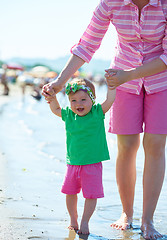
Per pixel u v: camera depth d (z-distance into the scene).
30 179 5.63
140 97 3.85
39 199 4.65
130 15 3.61
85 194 3.71
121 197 4.00
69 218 4.03
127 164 3.96
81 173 3.74
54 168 6.45
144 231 3.69
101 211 4.39
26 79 54.88
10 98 31.55
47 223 3.83
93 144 3.73
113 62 3.93
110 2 3.66
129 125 3.86
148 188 3.80
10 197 4.66
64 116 3.87
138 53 3.69
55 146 8.70
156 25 3.55
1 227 3.61
